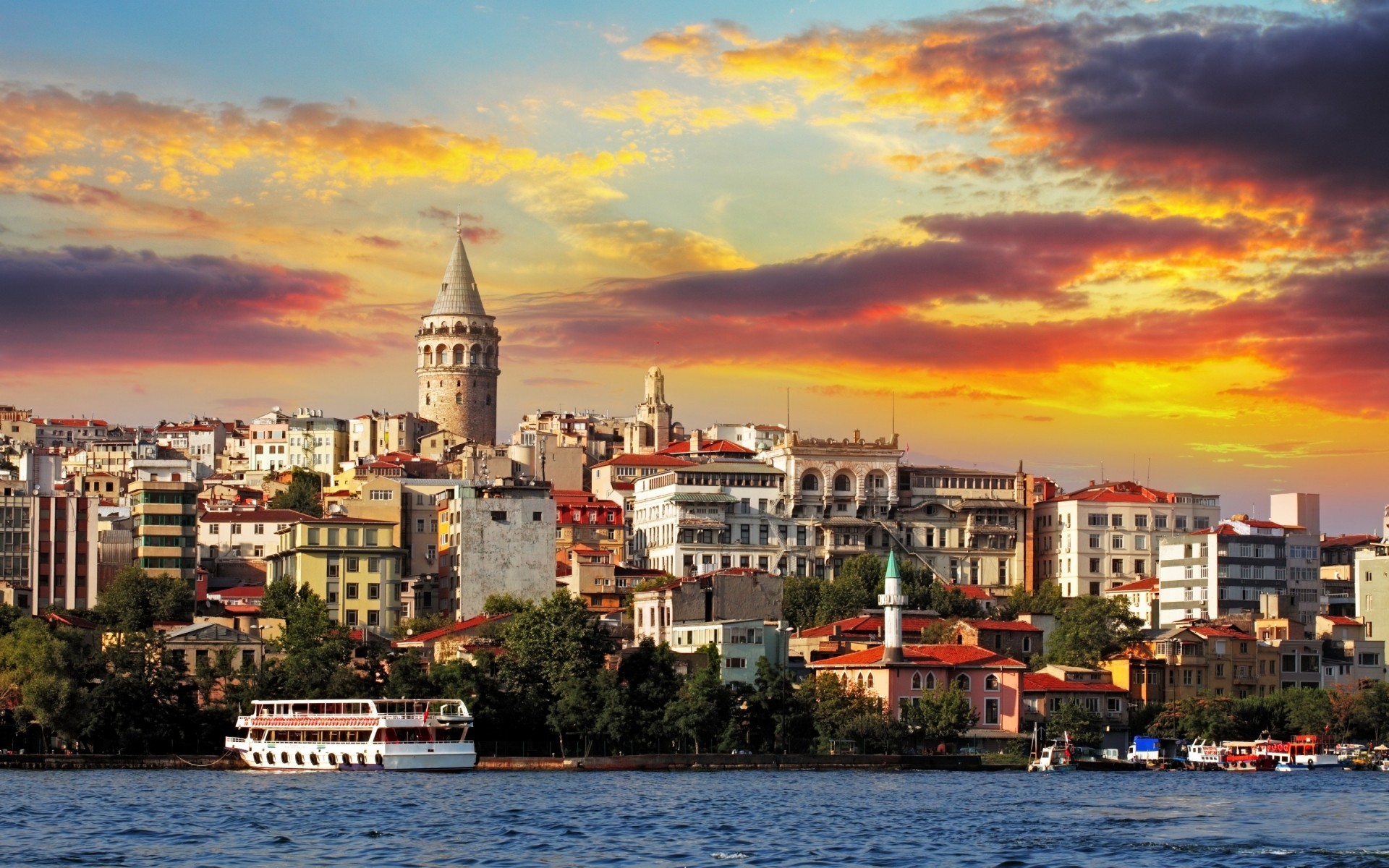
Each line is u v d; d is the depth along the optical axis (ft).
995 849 538.47
